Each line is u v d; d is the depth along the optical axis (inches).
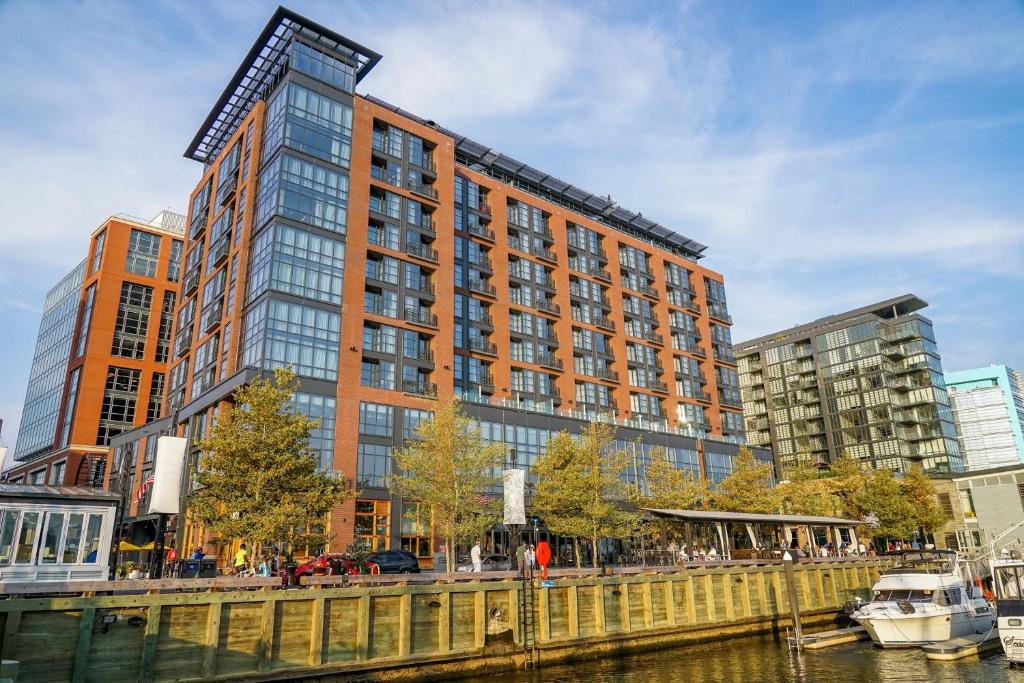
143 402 3373.5
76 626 743.1
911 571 1390.3
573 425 2524.6
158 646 783.7
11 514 862.5
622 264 3334.2
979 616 1393.9
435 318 2269.9
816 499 2691.9
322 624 896.9
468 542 1644.9
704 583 1432.1
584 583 1210.0
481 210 2726.4
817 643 1318.9
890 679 1032.2
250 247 2108.8
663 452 2456.9
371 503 1904.5
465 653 1017.5
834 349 4881.9
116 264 3486.7
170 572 1242.6
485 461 1630.2
